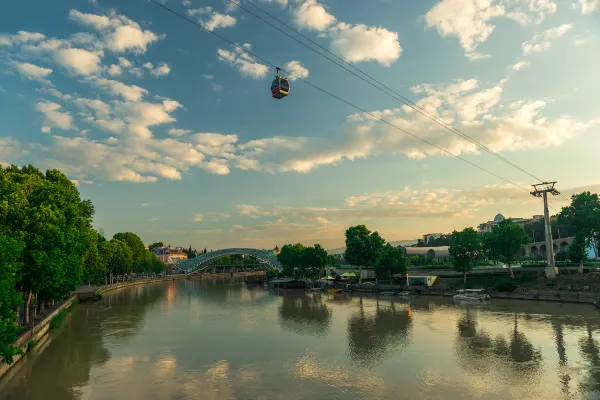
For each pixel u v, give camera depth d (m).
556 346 40.72
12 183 37.59
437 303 82.44
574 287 77.06
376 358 38.16
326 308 79.25
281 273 177.88
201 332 53.38
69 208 49.34
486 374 32.50
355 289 119.25
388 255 111.38
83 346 44.69
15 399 28.08
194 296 113.06
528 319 57.28
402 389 29.45
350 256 128.12
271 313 73.19
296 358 38.59
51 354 40.97
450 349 40.94
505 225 93.62
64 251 46.09
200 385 30.94
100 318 67.69
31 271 36.88
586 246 88.00
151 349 43.06
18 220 36.22
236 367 35.75
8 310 26.72
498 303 78.19
